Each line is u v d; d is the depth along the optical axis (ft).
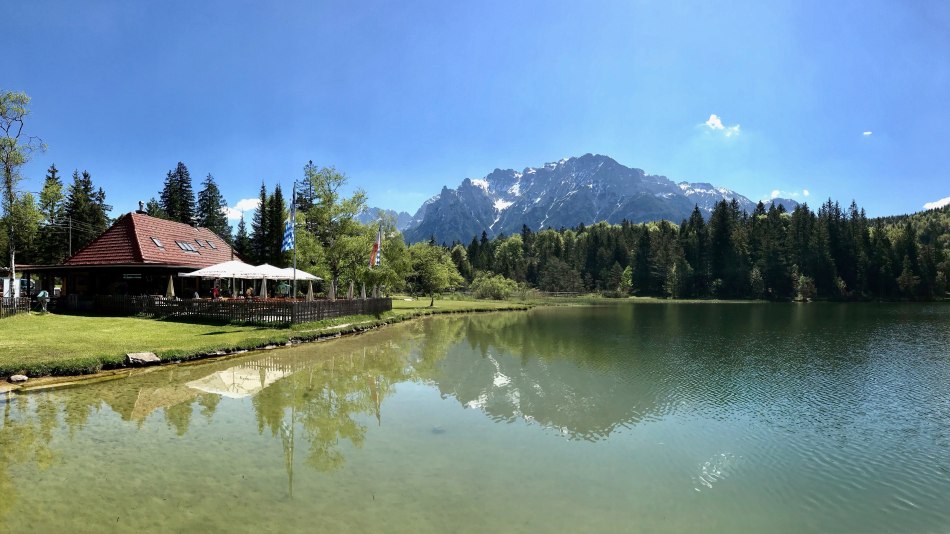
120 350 57.82
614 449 34.71
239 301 89.30
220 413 40.50
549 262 423.23
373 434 36.76
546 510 25.08
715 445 36.04
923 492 28.71
